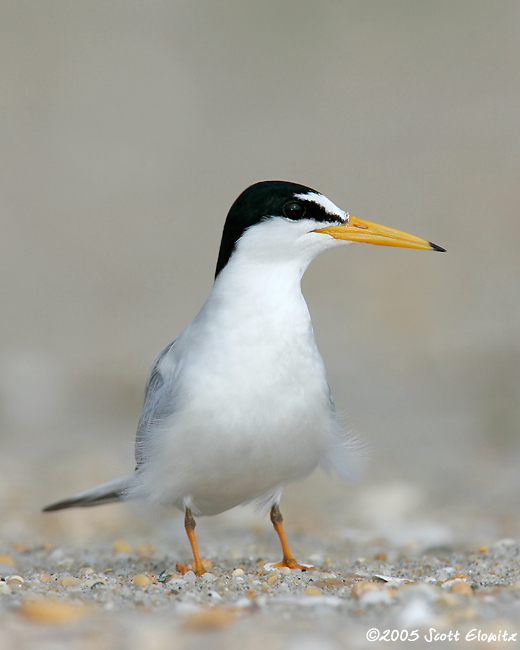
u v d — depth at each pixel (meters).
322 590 5.81
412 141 26.77
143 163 27.12
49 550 8.27
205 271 20.72
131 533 9.74
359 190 23.53
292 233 6.55
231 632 4.62
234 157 27.12
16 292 19.55
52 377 15.08
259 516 10.18
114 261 21.42
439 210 22.06
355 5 36.44
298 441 6.47
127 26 35.34
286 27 35.12
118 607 5.18
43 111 29.73
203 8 36.31
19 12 35.06
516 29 33.84
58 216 23.95
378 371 15.05
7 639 4.43
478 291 17.95
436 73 31.52
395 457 12.07
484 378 14.45
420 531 9.02
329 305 17.92
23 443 13.07
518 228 20.64
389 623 4.77
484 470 11.44
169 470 6.52
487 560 7.12
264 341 6.31
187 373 6.36
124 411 14.19
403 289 18.30
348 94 30.77
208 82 31.94
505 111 28.27
